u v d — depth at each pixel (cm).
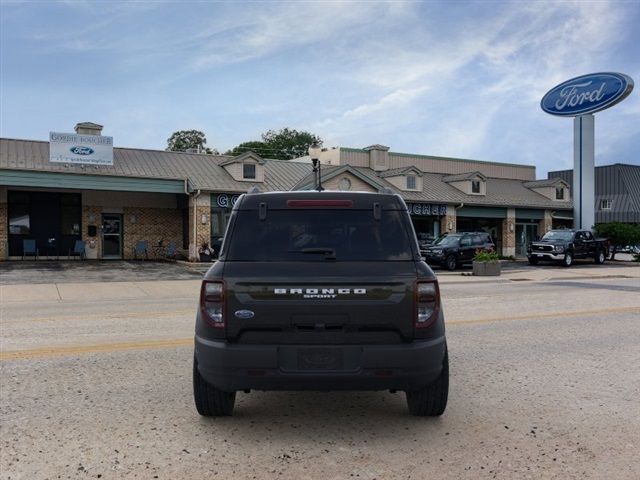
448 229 3497
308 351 425
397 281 430
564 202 4119
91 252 2833
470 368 684
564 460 409
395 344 428
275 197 466
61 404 528
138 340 835
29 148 2802
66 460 401
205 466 395
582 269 2838
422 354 424
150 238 2977
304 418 500
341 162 3819
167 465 395
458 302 1373
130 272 2212
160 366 674
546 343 841
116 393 565
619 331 955
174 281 1928
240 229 458
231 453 419
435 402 483
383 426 480
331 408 530
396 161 4053
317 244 448
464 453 421
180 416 500
